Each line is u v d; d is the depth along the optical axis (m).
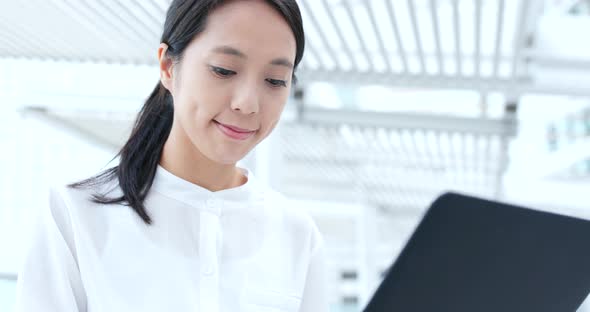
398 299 0.98
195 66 1.17
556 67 2.97
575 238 0.95
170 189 1.33
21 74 3.18
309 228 1.48
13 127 3.63
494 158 4.20
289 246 1.44
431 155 4.34
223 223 1.36
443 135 3.66
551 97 3.56
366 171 5.21
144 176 1.32
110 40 2.74
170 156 1.35
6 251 3.13
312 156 4.84
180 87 1.22
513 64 2.81
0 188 3.71
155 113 1.34
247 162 3.41
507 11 2.50
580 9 3.07
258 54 1.15
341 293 10.95
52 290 1.25
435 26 2.42
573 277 0.99
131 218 1.29
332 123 3.47
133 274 1.26
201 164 1.34
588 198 5.71
